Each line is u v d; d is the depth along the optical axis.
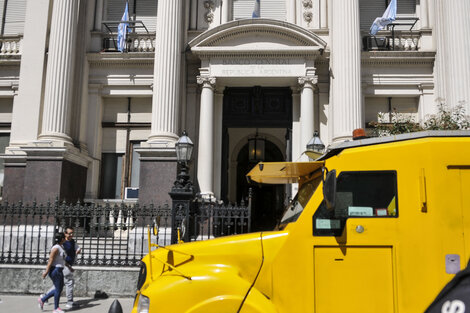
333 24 14.86
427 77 15.72
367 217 4.51
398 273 4.33
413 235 4.37
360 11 16.50
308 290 4.41
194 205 11.11
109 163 16.55
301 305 4.39
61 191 13.45
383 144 4.70
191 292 4.28
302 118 14.73
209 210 10.27
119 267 10.38
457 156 4.43
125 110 16.70
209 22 16.61
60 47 14.55
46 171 13.47
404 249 4.37
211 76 15.00
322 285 4.43
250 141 19.50
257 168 5.55
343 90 13.98
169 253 4.71
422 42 15.95
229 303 4.22
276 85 15.94
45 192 13.33
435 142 4.48
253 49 14.79
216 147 15.61
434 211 4.34
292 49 14.71
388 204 4.53
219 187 15.45
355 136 5.39
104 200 15.38
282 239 4.56
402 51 15.57
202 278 4.32
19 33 17.03
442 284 4.21
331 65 15.09
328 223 4.53
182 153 9.89
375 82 15.75
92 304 9.38
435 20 15.62
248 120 16.06
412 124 12.41
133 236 12.24
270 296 4.43
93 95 16.36
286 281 4.45
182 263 4.60
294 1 16.34
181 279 4.34
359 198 4.58
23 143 14.68
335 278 4.43
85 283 10.23
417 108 15.90
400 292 4.29
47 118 14.16
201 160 14.75
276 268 4.48
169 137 13.91
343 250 4.47
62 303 9.49
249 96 16.23
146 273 4.81
